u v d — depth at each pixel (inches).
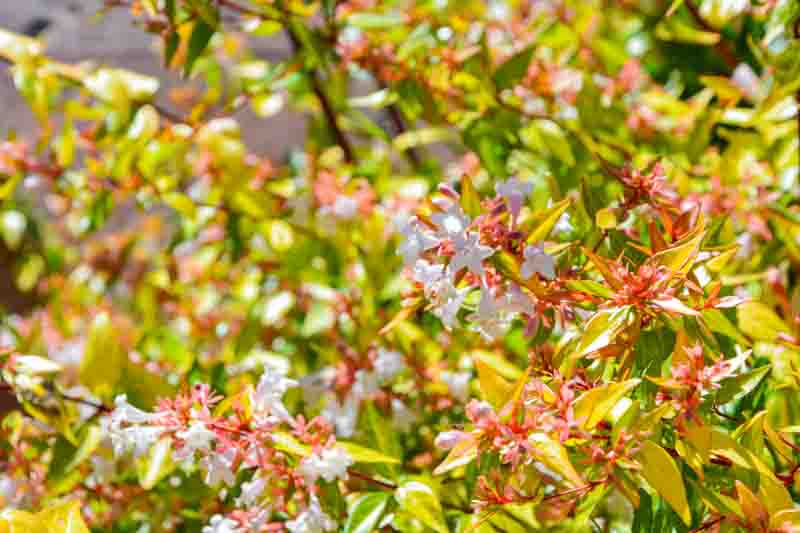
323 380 53.0
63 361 58.3
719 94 55.0
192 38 52.3
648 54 68.6
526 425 44.9
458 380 53.1
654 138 56.5
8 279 77.0
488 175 56.6
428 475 51.5
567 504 48.8
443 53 54.9
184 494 50.9
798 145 54.5
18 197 73.9
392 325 47.0
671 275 45.4
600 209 48.1
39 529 46.7
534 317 45.8
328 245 58.1
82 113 57.1
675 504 44.6
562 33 57.5
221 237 62.2
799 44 50.7
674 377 45.4
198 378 53.7
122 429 47.8
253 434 46.8
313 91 58.6
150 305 65.1
